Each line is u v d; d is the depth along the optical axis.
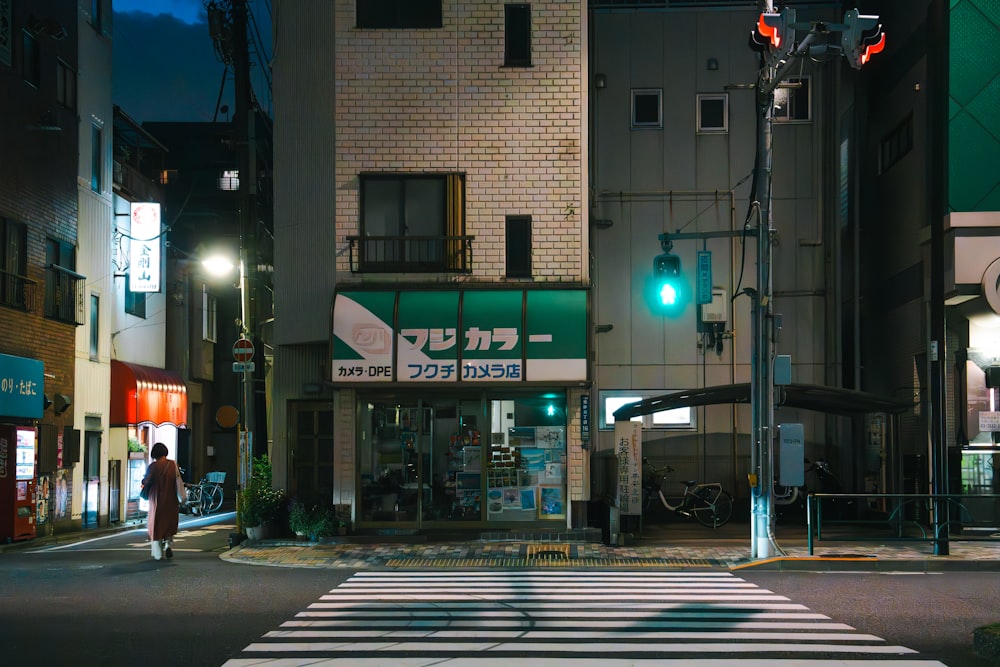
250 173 20.31
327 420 20.98
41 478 23.22
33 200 23.30
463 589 12.94
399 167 19.58
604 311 23.19
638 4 23.70
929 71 16.77
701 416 22.95
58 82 25.05
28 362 22.00
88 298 26.42
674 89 23.42
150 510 16.55
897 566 15.27
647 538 18.91
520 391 19.08
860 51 12.62
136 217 29.02
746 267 23.02
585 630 9.91
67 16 25.53
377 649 8.94
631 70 23.48
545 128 19.52
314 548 17.80
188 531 25.05
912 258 20.73
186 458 36.09
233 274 37.53
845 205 24.31
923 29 20.08
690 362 23.05
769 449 16.09
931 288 16.59
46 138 24.08
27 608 11.16
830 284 22.86
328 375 19.73
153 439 31.30
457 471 19.05
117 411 27.83
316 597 12.18
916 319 20.47
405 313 18.77
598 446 22.94
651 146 23.38
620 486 18.89
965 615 10.81
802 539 18.44
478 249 19.38
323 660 8.48
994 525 16.02
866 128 23.89
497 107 19.55
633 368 23.06
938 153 16.53
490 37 19.64
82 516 25.80
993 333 19.34
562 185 19.44
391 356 18.58
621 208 23.31
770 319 16.27
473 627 10.09
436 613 10.96
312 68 20.39
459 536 18.50
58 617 10.58
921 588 13.02
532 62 19.56
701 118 23.41
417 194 19.53
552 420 19.05
